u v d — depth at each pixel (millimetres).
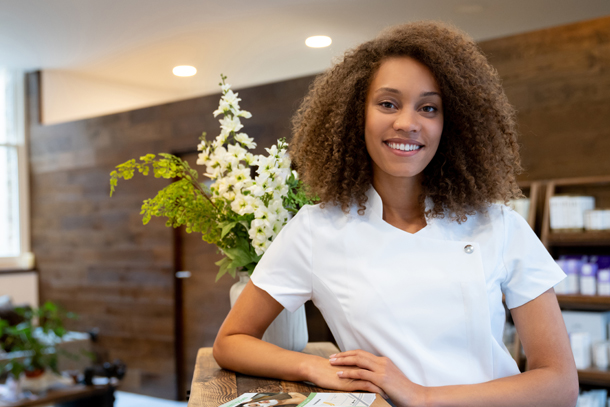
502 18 4266
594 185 3086
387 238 1087
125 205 5254
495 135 1155
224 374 1160
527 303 1068
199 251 4879
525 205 3141
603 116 3049
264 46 4957
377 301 1041
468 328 1026
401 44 1105
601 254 3059
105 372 3834
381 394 975
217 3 4008
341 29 4527
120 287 5289
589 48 3096
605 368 2768
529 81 3277
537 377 991
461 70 1135
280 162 1342
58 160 5766
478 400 951
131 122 5211
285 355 1100
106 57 5340
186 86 6387
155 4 4051
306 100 1374
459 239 1107
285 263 1151
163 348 4984
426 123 1073
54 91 5914
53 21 4395
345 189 1132
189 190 1391
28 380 3621
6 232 5941
